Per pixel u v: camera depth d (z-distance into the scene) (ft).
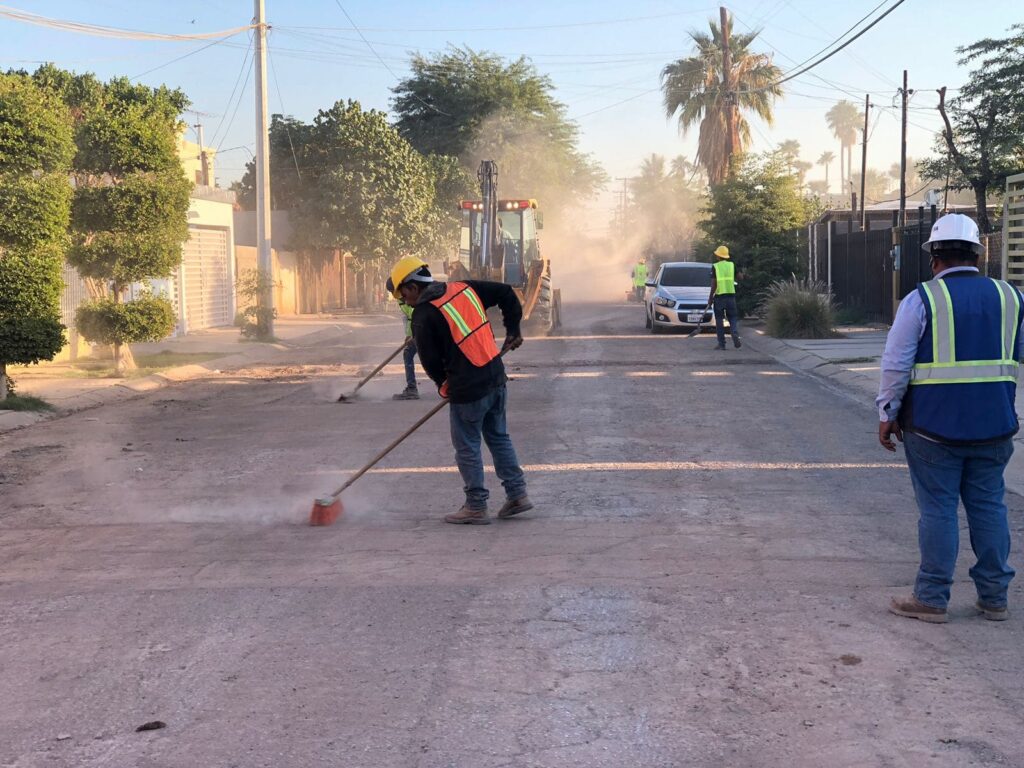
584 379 47.78
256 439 33.76
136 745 11.59
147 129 50.80
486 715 12.18
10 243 39.70
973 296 14.71
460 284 21.66
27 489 26.73
